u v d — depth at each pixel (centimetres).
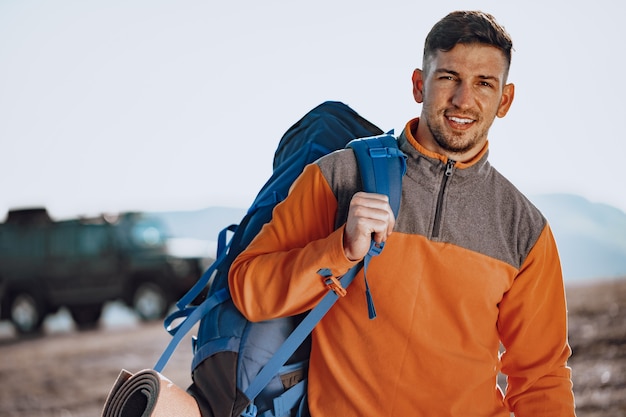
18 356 1363
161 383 201
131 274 1617
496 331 216
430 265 203
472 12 203
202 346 218
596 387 1001
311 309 213
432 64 201
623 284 2902
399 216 204
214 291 229
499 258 207
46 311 1639
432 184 204
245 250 212
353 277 203
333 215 209
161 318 1627
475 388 207
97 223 1655
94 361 1284
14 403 1013
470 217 205
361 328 205
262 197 237
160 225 1694
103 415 206
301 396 218
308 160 241
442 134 201
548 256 213
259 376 209
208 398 215
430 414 203
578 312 1747
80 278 1620
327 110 261
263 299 203
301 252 199
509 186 212
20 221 1695
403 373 203
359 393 206
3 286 1652
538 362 218
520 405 223
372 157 204
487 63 197
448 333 204
